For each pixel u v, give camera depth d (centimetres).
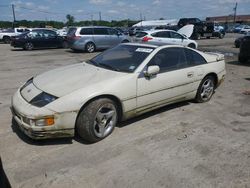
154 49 506
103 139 429
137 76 456
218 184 326
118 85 430
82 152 391
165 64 511
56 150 395
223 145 419
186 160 375
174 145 416
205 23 3072
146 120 507
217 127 485
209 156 386
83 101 391
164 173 345
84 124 400
